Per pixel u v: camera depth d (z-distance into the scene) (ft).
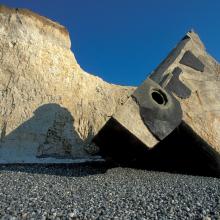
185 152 50.19
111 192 32.60
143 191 33.65
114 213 24.08
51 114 73.46
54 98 76.28
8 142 66.80
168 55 52.80
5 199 27.86
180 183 40.04
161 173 48.65
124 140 41.68
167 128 42.65
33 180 39.34
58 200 28.14
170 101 44.19
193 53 53.21
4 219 21.66
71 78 83.05
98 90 87.56
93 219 22.58
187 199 29.60
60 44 85.81
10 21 80.02
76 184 37.01
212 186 38.32
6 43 77.61
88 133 76.64
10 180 38.83
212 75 52.95
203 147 48.21
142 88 42.70
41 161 64.64
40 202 27.04
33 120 70.85
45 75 78.43
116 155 44.68
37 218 22.30
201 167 50.65
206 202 28.43
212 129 48.93
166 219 22.86
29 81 75.46
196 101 49.08
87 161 65.98
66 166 56.65
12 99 71.92
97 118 79.92
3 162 62.13
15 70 75.36
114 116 40.27
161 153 50.70
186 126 46.85
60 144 71.10
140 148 41.88
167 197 30.50
